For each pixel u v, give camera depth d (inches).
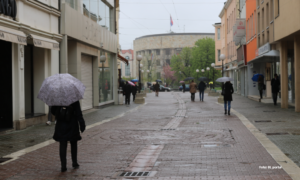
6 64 498.0
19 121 505.7
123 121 614.5
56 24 652.1
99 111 841.5
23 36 490.0
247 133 437.1
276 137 398.9
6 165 285.0
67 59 721.0
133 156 313.7
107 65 1049.5
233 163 275.7
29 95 618.5
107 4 1045.2
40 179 240.2
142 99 1147.9
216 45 2662.4
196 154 316.5
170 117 674.2
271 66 1130.7
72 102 255.9
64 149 261.4
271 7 927.0
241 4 1667.1
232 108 855.1
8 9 481.4
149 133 458.9
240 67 1619.1
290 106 839.1
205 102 1143.6
